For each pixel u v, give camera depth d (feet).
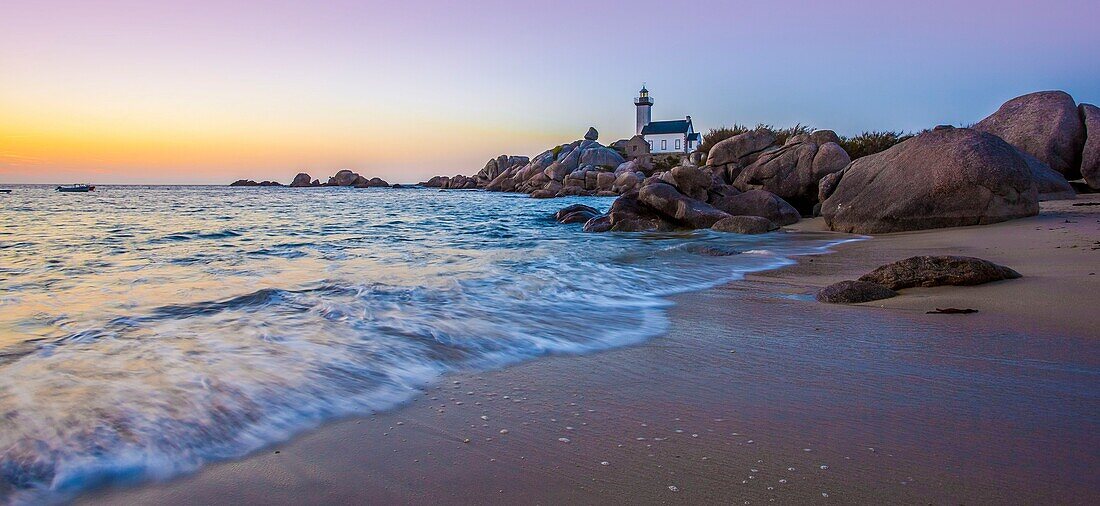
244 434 10.86
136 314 19.88
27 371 13.66
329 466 9.77
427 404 12.44
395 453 10.23
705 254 38.42
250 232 55.98
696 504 8.46
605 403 12.46
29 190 239.30
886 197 49.98
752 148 81.10
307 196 188.34
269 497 8.87
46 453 9.82
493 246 44.65
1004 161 46.14
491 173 306.76
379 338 17.04
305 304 21.45
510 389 13.37
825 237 49.03
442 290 24.59
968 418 11.17
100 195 181.47
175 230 56.95
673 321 19.75
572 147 262.06
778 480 9.07
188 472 9.56
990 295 21.09
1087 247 30.32
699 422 11.37
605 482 9.17
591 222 62.03
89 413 11.32
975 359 14.61
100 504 8.68
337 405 12.26
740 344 16.83
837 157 69.97
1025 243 33.83
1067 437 10.25
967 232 42.29
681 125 298.35
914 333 17.19
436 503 8.64
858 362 14.79
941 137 50.21
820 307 21.53
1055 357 14.49
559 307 21.94
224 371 13.87
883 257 34.42
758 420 11.40
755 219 55.62
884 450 9.98
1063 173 70.08
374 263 33.96
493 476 9.41
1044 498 8.35
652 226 59.36
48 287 25.22
